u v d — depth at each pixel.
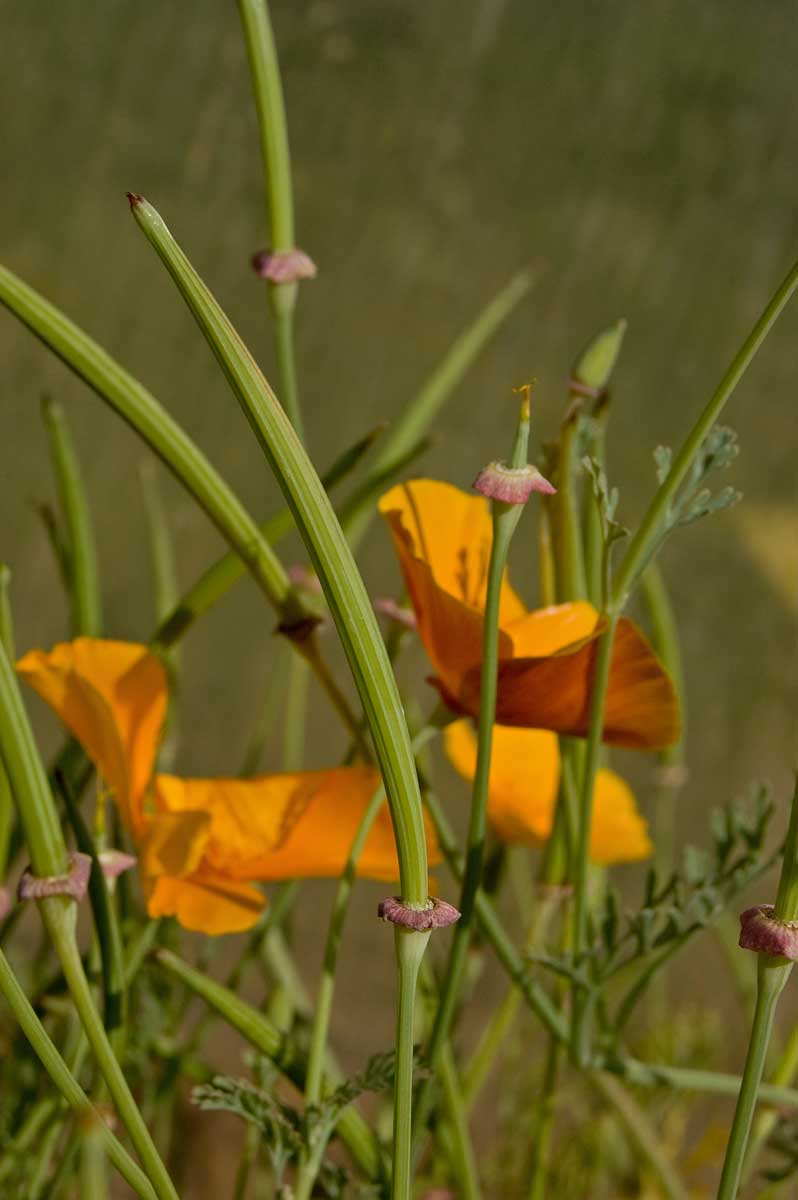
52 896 0.44
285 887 0.55
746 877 0.51
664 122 1.52
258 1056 0.50
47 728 1.48
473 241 1.56
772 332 1.54
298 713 0.65
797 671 1.57
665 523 0.48
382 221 1.56
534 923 0.53
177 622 0.52
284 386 0.52
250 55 0.50
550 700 0.48
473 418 1.58
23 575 1.58
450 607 0.48
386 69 1.54
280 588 0.50
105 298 1.57
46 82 1.54
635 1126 0.55
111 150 1.55
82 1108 0.43
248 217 1.56
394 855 0.50
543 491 0.46
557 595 0.50
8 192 1.55
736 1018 1.38
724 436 0.48
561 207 1.55
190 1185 0.84
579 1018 0.50
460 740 0.54
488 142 1.54
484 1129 1.01
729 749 1.58
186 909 0.48
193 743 1.57
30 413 1.58
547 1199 0.70
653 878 0.51
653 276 1.55
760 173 1.52
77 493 0.54
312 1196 0.52
